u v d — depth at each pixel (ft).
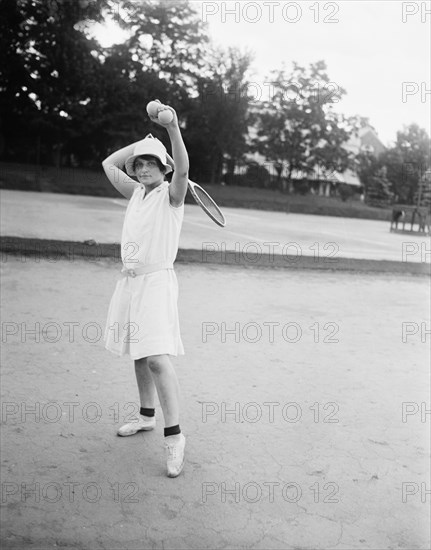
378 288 28.89
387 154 95.55
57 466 9.21
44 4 78.59
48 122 83.66
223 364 14.73
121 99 86.94
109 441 10.18
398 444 10.85
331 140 98.84
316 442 10.71
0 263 24.86
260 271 30.17
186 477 9.18
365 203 98.99
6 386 12.13
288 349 16.57
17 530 7.55
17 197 61.21
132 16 85.56
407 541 7.94
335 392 13.39
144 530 7.77
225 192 92.27
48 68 82.38
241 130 95.45
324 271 32.37
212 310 20.57
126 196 10.49
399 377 14.87
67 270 24.77
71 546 7.32
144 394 10.44
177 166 9.00
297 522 8.21
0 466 9.04
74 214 47.32
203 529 7.89
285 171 101.55
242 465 9.68
